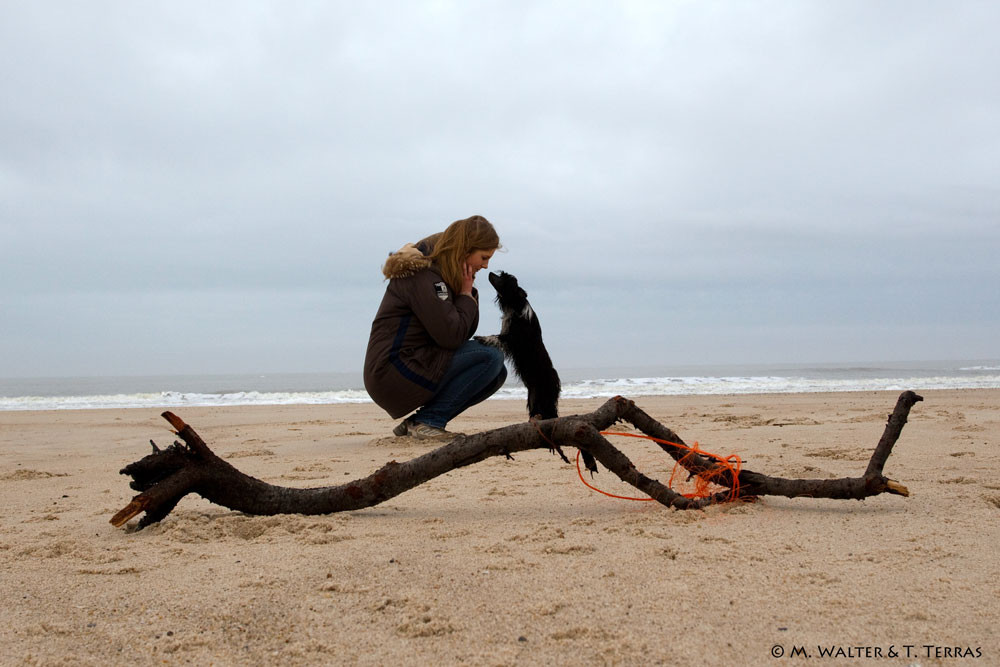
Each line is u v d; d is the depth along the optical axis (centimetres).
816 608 174
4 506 324
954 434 553
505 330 610
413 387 515
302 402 1495
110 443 645
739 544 231
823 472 365
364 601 183
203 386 2867
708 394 1477
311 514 280
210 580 201
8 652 155
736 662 148
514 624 168
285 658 153
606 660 149
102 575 208
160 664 150
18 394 2102
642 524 261
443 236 515
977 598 179
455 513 289
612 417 295
